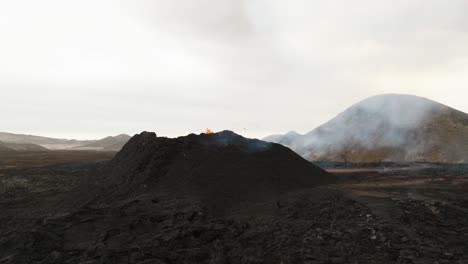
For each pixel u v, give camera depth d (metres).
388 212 20.25
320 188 28.31
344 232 16.58
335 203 21.86
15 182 40.81
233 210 21.36
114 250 13.80
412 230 17.05
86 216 17.56
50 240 14.84
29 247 14.05
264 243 15.50
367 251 14.43
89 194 27.47
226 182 25.19
